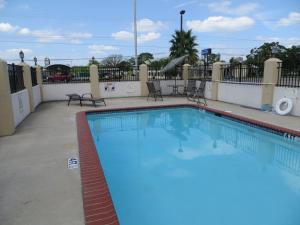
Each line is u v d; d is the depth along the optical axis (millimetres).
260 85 10047
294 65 9086
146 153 6340
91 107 11336
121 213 3715
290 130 6711
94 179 3881
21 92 8633
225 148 6676
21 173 4199
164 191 4383
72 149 5418
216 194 4262
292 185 4602
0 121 6535
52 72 15602
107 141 7387
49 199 3363
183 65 15953
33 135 6590
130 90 15148
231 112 9500
